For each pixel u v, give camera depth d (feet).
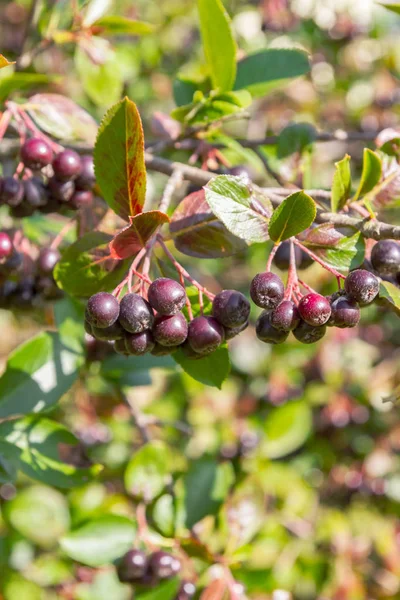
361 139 1.61
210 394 2.38
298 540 2.05
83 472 1.40
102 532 1.46
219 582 1.45
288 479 2.13
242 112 1.45
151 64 2.95
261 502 1.54
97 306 1.14
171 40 3.25
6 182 1.34
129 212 1.21
